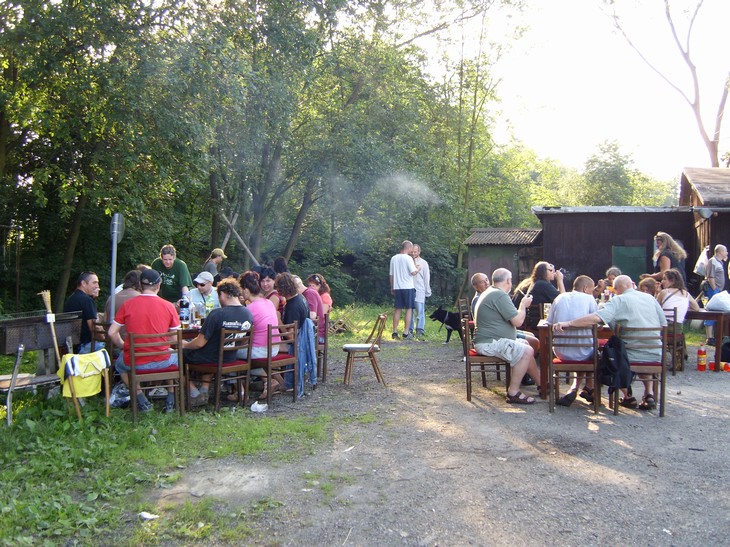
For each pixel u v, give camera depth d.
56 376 6.26
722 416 6.46
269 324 7.02
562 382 8.23
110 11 10.65
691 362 9.77
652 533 3.85
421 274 13.48
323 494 4.43
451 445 5.51
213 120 12.02
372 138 18.23
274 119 14.95
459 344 11.95
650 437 5.73
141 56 10.65
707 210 14.09
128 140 11.16
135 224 17.53
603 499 4.34
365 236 26.42
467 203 27.22
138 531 3.86
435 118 24.06
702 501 4.31
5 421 5.89
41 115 11.08
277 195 20.17
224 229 21.72
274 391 7.55
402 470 4.89
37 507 4.11
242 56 12.76
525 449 5.39
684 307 8.93
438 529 3.90
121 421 5.98
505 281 7.11
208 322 6.61
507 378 7.37
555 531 3.88
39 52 10.43
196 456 5.21
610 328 6.99
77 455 5.01
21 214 17.42
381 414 6.60
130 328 6.25
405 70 20.69
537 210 16.84
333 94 19.50
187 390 6.76
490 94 26.73
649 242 16.62
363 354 10.96
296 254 26.52
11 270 17.59
